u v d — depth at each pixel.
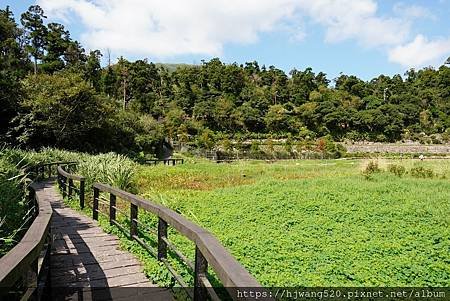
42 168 18.05
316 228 7.59
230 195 11.91
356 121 71.12
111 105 37.19
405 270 5.04
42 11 54.03
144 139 40.06
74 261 5.58
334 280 4.76
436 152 63.78
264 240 6.56
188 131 57.31
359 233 7.14
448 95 86.00
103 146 34.97
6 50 45.09
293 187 13.50
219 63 87.56
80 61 58.88
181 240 6.44
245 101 76.00
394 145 65.75
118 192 6.94
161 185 16.19
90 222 8.31
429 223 7.96
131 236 6.39
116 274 5.06
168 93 73.25
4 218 4.05
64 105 29.38
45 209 4.41
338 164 33.56
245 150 53.53
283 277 4.76
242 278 2.20
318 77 94.12
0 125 28.14
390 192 12.13
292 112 72.56
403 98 81.25
